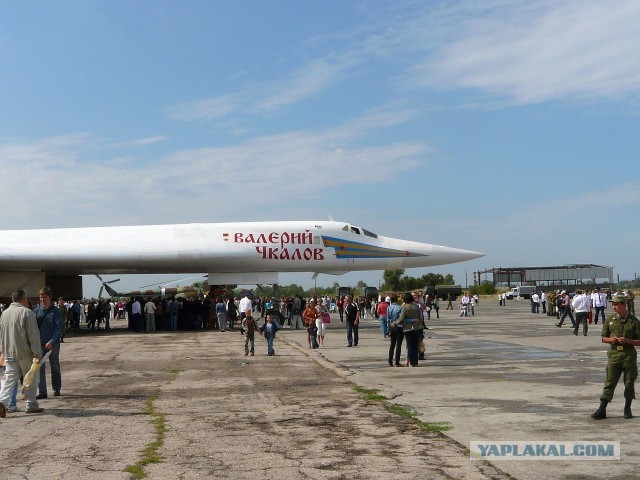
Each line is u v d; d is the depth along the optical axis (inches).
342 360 653.9
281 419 335.0
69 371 585.9
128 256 1210.6
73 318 1433.3
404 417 335.0
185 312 1328.7
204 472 236.7
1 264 1177.4
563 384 447.2
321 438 289.6
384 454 260.2
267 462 249.8
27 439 298.7
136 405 388.5
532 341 834.2
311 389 442.6
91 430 315.9
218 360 666.2
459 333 1010.7
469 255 1350.9
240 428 314.2
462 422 320.8
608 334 326.0
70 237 1264.8
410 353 581.0
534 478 227.1
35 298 1258.6
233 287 1424.7
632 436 287.6
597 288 1172.5
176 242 1242.6
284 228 1272.1
